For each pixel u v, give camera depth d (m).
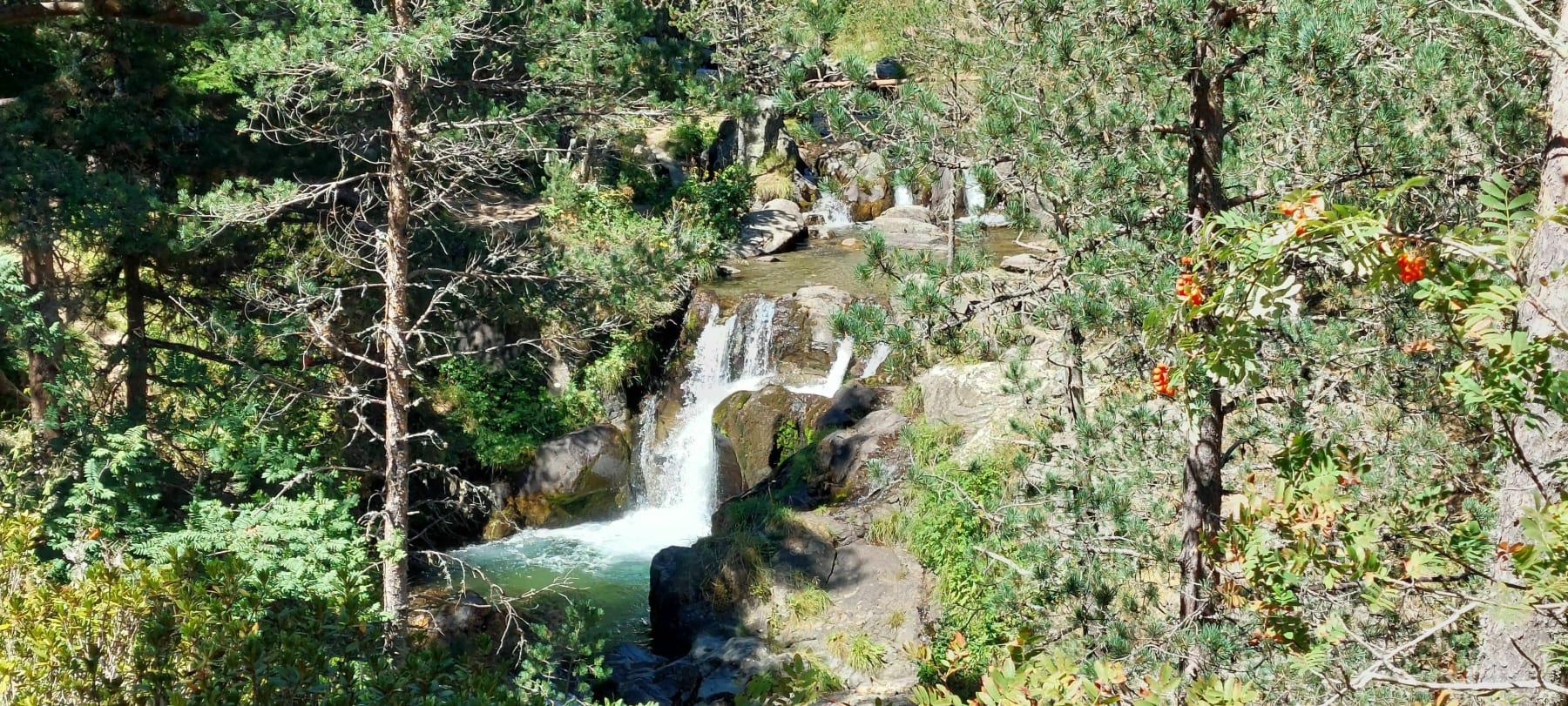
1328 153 7.98
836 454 17.97
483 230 17.38
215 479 16.78
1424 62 7.56
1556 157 4.70
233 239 16.19
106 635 5.37
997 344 8.51
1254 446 8.86
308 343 16.05
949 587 14.41
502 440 21.70
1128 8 7.76
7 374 19.09
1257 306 3.97
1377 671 4.51
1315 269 7.85
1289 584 4.46
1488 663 4.80
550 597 18.23
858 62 8.10
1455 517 6.54
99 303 18.30
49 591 5.63
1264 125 8.46
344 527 12.59
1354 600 6.09
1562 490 4.20
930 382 17.62
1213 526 8.49
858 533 16.31
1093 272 7.87
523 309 16.97
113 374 20.41
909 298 8.20
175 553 5.63
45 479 13.55
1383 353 8.20
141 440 13.53
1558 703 4.47
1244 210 8.16
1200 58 7.84
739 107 13.02
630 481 22.27
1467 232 3.74
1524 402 3.74
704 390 22.91
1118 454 9.62
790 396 20.89
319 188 13.46
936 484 12.73
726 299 23.22
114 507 12.94
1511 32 7.88
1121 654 7.94
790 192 29.78
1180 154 8.58
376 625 6.10
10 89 17.78
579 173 26.45
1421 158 7.77
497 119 12.90
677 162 29.47
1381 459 7.79
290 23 12.96
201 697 4.87
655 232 14.79
